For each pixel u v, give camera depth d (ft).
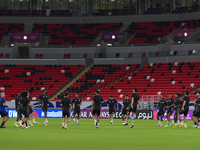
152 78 318.65
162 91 299.38
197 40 361.71
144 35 390.83
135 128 139.33
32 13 429.79
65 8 447.83
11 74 345.10
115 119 232.73
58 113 252.21
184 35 376.27
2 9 435.94
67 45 379.76
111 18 417.90
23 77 341.21
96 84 327.88
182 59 330.75
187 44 341.82
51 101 272.92
